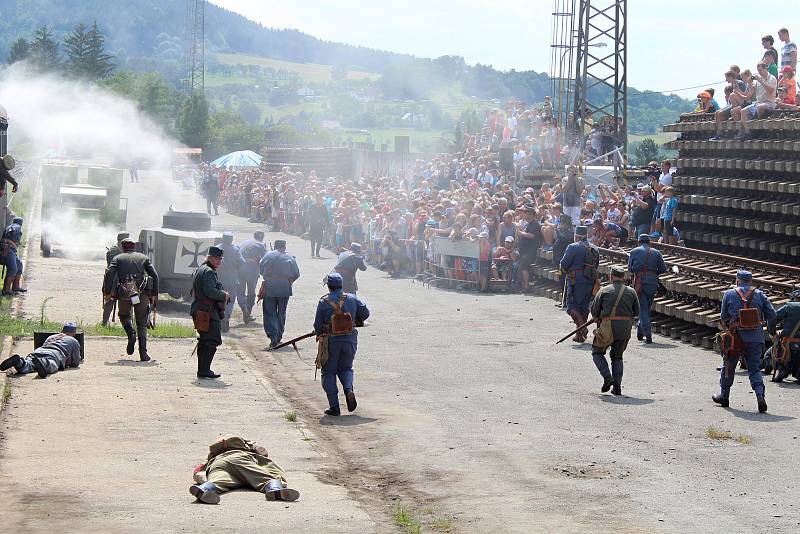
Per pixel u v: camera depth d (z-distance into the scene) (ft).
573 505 36.01
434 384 57.98
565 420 49.03
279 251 69.87
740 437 45.19
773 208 91.09
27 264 109.19
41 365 55.21
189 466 39.06
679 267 78.18
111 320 75.92
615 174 130.11
